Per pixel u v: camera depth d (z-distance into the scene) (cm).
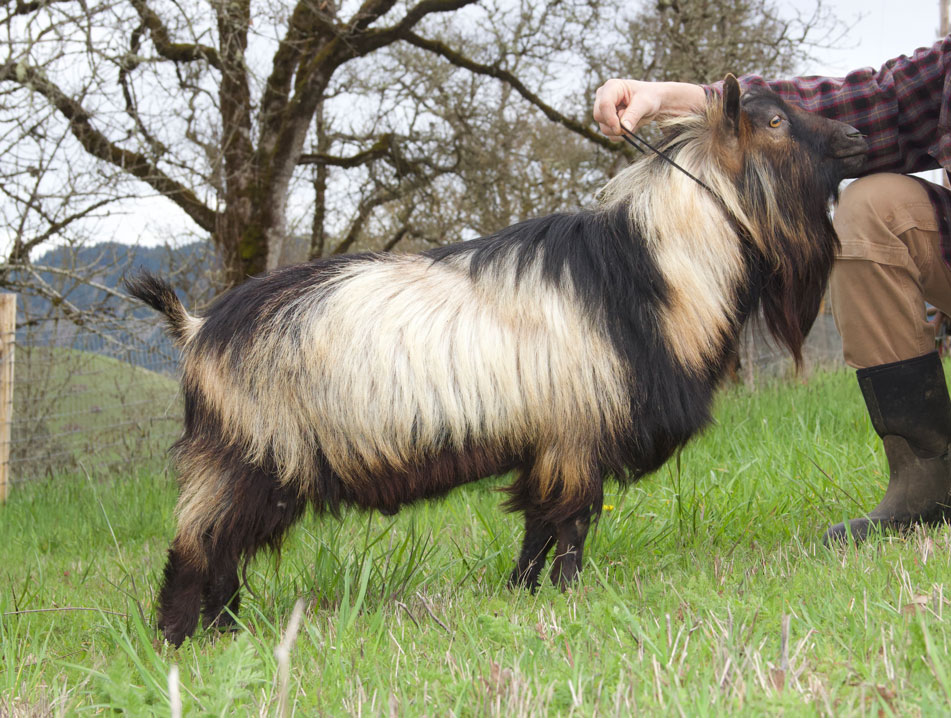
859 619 224
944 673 174
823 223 347
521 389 312
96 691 248
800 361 358
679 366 323
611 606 248
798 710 168
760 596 249
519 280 317
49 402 851
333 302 312
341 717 197
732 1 1111
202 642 315
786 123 336
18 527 623
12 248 832
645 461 334
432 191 1352
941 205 357
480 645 243
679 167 327
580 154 1450
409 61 1238
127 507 636
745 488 450
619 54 1175
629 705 183
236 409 313
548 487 320
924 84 363
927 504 358
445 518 510
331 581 345
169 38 924
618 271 321
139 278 338
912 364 355
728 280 332
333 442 308
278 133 1094
